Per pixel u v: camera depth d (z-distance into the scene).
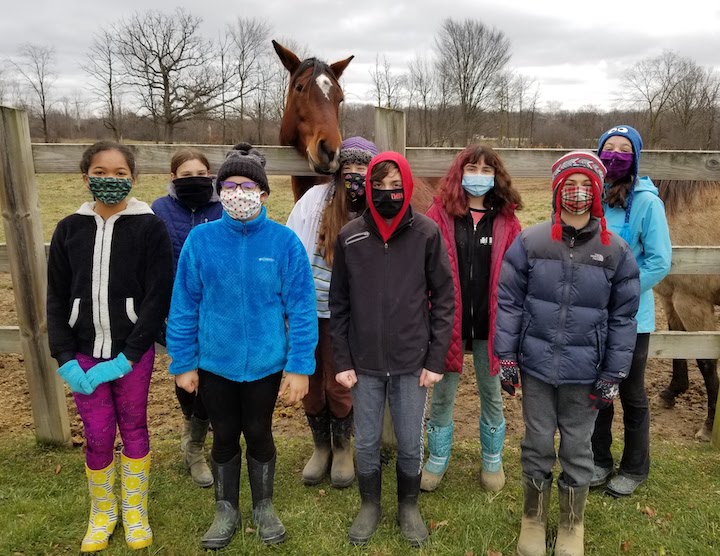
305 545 2.47
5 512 2.64
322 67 3.52
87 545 2.39
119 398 2.37
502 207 2.60
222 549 2.42
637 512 2.71
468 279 2.63
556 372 2.23
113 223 2.31
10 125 3.01
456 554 2.41
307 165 3.40
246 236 2.29
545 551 2.40
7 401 4.05
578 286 2.18
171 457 3.23
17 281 3.17
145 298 2.31
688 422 3.80
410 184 2.22
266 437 2.42
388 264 2.30
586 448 2.31
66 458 3.23
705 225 3.82
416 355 2.33
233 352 2.27
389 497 2.83
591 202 2.14
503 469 3.11
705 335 3.32
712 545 2.48
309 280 2.36
